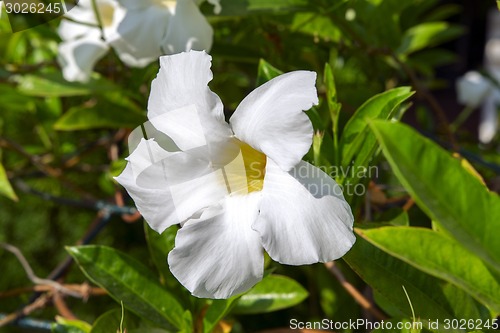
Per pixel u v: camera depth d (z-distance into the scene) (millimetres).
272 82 247
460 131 554
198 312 314
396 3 416
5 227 626
